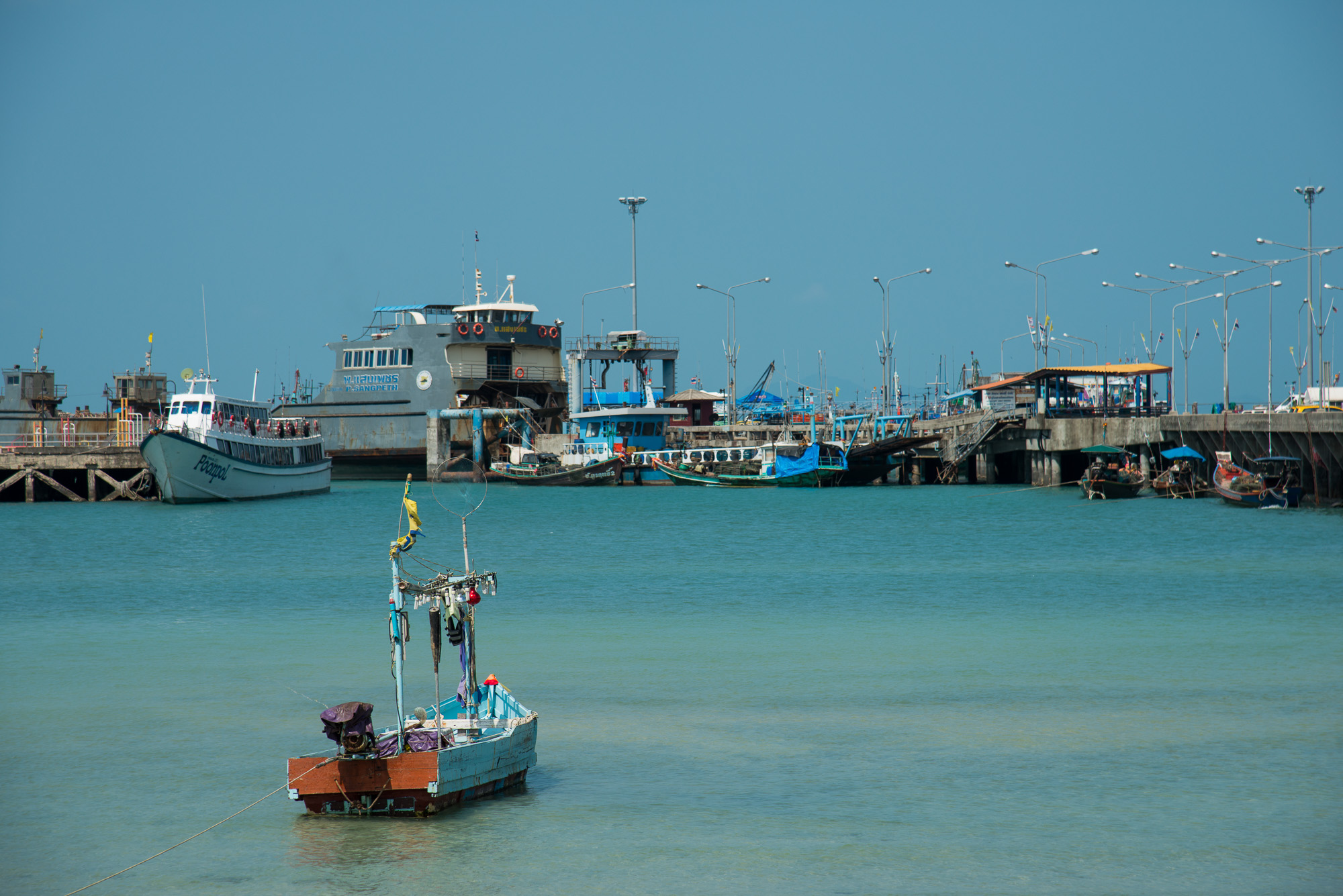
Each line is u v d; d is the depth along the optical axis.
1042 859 27.77
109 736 37.78
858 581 70.62
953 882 26.72
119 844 29.14
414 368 170.12
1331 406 144.50
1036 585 68.00
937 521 107.25
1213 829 29.42
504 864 27.67
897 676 45.09
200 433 124.88
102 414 162.12
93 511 120.69
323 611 60.53
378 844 28.81
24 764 34.97
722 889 26.41
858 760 34.75
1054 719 38.88
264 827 30.06
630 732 37.78
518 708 33.91
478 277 180.38
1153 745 35.91
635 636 53.31
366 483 175.25
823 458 153.25
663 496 145.38
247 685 44.47
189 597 65.12
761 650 49.94
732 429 181.50
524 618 58.31
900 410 188.88
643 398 177.62
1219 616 57.00
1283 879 26.72
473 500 138.88
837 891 26.33
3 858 28.41
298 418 169.50
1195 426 127.31
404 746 30.61
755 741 36.69
